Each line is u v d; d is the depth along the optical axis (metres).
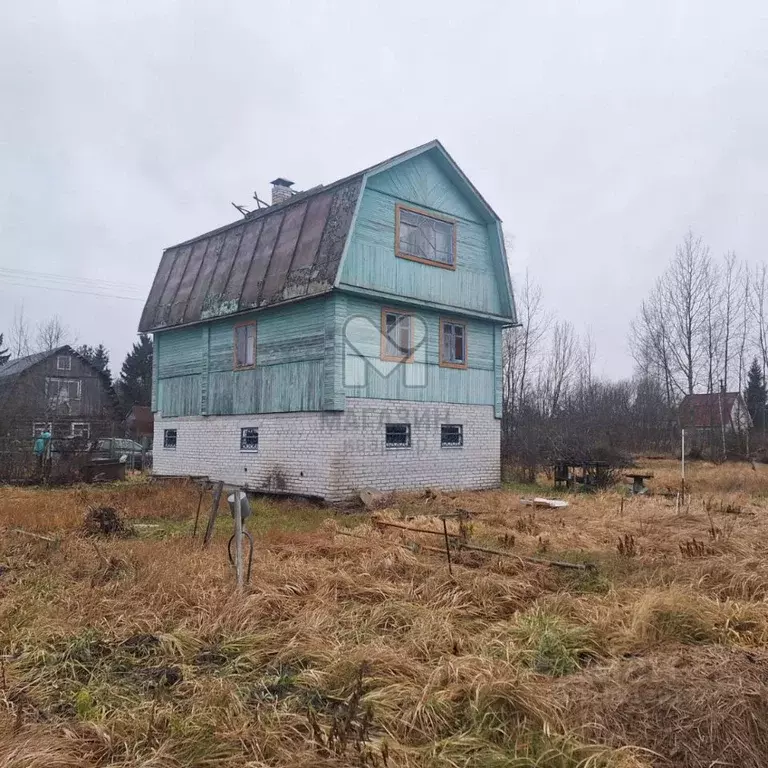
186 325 18.86
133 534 10.50
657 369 45.22
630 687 4.27
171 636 5.48
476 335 18.52
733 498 15.84
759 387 48.50
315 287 14.70
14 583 7.17
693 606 5.89
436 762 3.62
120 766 3.62
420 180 16.81
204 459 18.69
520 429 28.06
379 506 14.35
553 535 10.30
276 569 7.41
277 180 20.62
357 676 4.57
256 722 4.09
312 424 15.34
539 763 3.57
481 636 5.50
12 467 20.67
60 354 42.69
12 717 4.11
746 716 3.88
